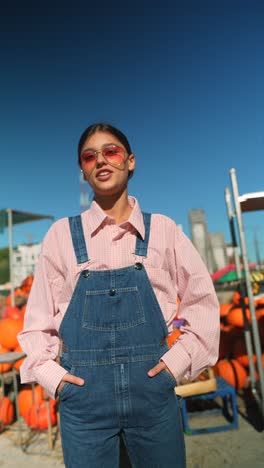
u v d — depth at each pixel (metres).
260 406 3.38
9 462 2.93
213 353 1.46
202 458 2.84
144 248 1.48
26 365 1.47
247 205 3.60
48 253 1.58
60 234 1.57
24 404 3.80
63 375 1.35
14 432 3.54
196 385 3.30
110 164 1.58
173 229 1.58
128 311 1.38
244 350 4.18
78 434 1.34
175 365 1.35
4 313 5.65
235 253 3.77
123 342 1.36
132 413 1.32
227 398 3.60
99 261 1.46
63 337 1.42
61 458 2.96
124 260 1.46
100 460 1.34
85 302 1.41
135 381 1.32
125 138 1.71
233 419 3.37
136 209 1.57
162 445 1.33
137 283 1.41
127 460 2.72
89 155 1.61
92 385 1.33
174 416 1.38
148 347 1.36
